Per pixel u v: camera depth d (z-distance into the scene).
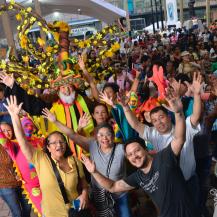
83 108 5.59
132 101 5.52
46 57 5.66
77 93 5.64
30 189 4.46
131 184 3.47
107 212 4.09
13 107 3.85
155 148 4.18
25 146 3.77
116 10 14.77
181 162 3.78
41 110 5.22
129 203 4.23
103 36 6.09
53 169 3.78
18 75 5.44
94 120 5.41
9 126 4.48
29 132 4.83
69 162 3.85
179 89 4.10
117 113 5.00
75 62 5.71
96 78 6.29
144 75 9.20
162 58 12.51
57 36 5.75
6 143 4.39
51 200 3.78
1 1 8.41
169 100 3.30
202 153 4.43
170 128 4.11
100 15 16.12
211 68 10.75
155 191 3.29
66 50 5.75
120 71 8.49
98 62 6.10
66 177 3.79
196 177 4.02
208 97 5.02
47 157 3.83
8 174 4.53
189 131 3.84
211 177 4.68
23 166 4.40
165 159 3.27
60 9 16.19
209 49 15.60
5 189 4.56
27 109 5.12
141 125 4.30
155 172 3.28
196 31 28.66
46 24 5.75
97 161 4.14
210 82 5.48
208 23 37.28
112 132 4.11
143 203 5.31
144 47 19.77
